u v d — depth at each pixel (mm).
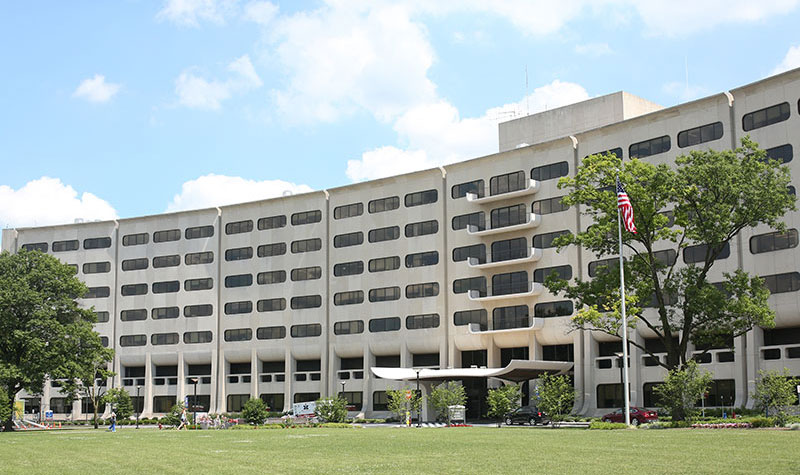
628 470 20922
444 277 92625
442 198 94000
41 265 84062
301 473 22156
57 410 115188
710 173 52250
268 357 104938
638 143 78375
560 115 90875
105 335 113812
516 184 88188
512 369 74812
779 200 51531
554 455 26609
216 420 81188
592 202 56906
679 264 73375
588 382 78750
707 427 46312
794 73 67562
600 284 55781
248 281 107188
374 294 97562
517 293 85875
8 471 24938
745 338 67938
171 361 110688
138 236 114625
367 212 99625
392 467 23469
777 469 20328
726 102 72250
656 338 76062
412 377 80375
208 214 111062
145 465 26344
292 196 105500
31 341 78375
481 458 26047
